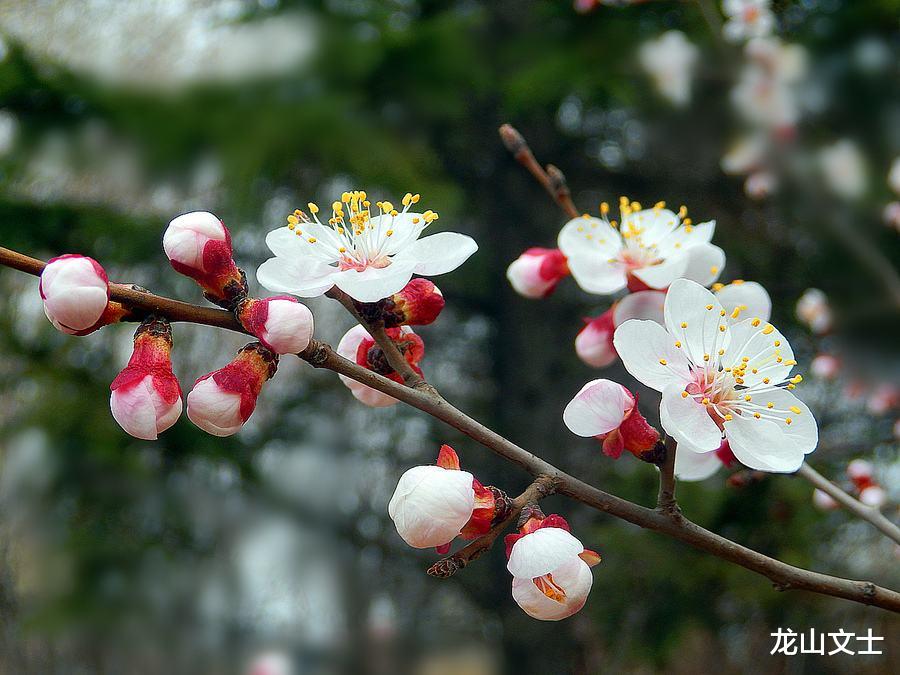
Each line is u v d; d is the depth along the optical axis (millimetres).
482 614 6883
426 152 5828
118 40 6523
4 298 5906
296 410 6574
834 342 4863
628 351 1396
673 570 5289
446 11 6332
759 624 5695
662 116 5957
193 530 5934
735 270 6543
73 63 5660
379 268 1418
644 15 5969
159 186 5512
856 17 5305
